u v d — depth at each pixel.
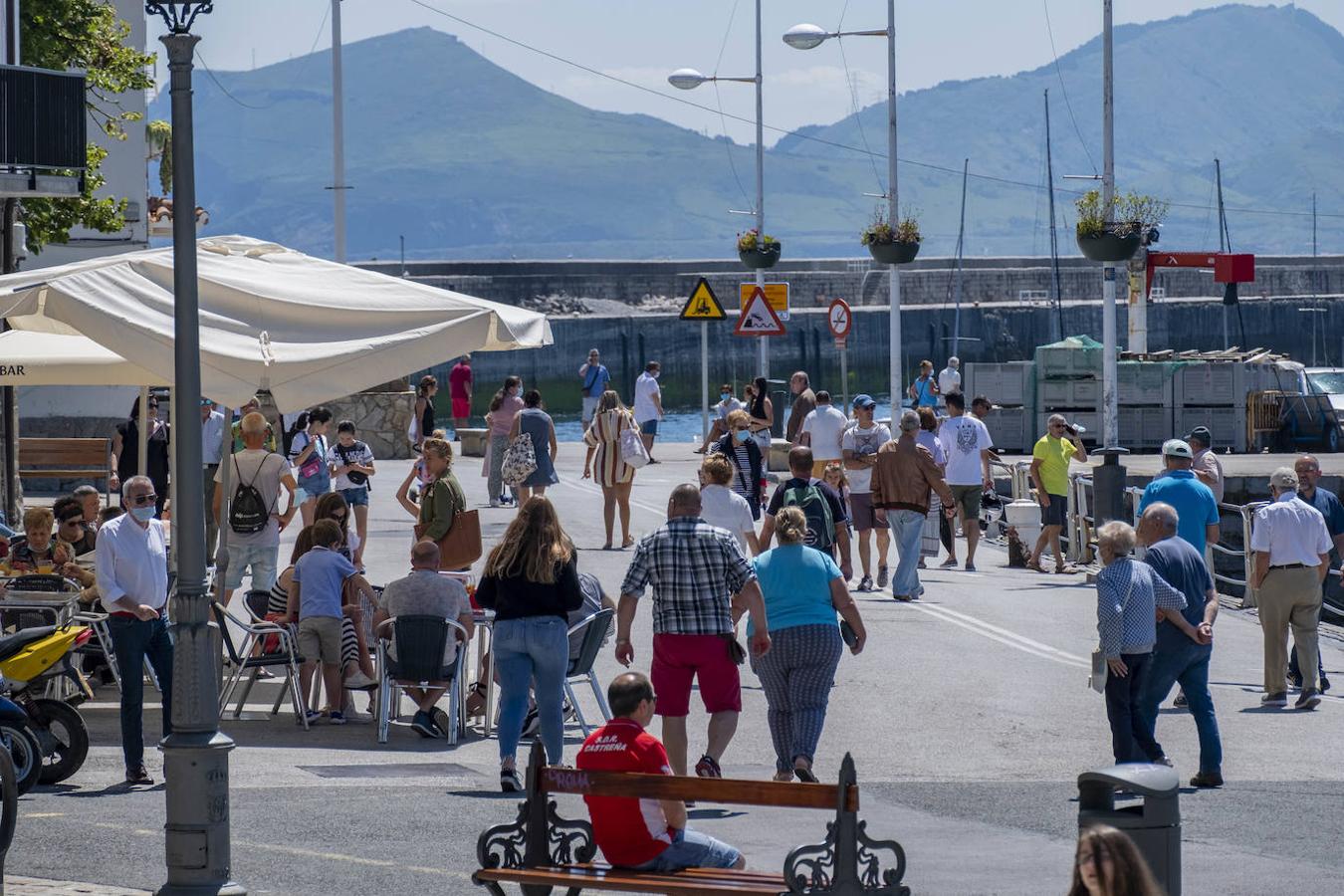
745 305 78.06
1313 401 99.75
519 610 26.02
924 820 25.28
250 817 24.56
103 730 31.95
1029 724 33.50
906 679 38.00
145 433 44.72
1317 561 35.88
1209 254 112.62
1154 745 27.83
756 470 53.91
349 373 28.78
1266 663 36.31
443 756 29.83
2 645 25.48
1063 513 57.44
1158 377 98.94
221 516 34.34
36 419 85.38
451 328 29.91
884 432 51.66
